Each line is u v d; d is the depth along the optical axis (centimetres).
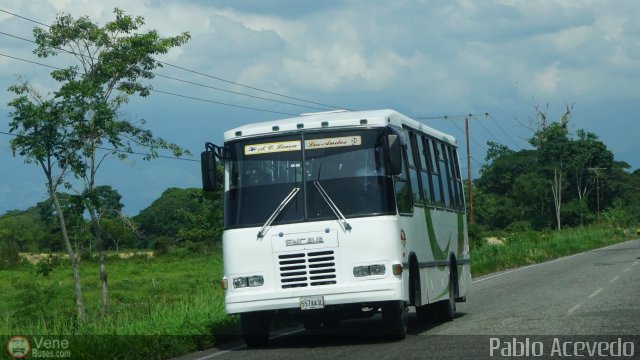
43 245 8750
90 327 1452
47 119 2203
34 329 1407
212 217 6644
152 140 2683
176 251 7850
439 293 1680
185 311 1683
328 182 1401
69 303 2608
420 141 1673
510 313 1753
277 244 1389
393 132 1427
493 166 12662
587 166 11681
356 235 1373
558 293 2198
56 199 2270
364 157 1403
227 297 1401
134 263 6969
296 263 1383
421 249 1559
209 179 1418
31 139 2236
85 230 2417
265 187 1419
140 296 3462
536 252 4619
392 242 1373
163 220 11225
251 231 1401
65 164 2272
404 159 1499
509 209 11375
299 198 1402
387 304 1402
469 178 7056
